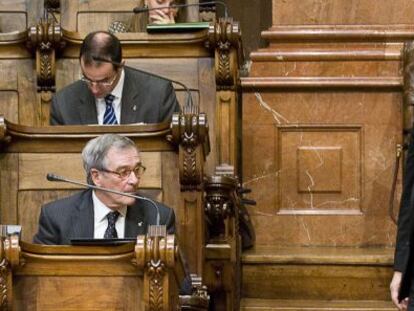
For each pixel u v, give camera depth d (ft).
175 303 29.66
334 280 43.57
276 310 41.93
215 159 43.70
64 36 44.75
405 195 31.58
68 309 28.63
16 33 44.93
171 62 44.37
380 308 42.34
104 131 37.42
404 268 31.22
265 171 48.26
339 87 48.24
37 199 37.52
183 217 36.99
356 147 48.19
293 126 48.34
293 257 43.68
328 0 49.57
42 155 37.52
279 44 49.47
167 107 41.68
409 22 49.26
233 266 40.27
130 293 28.55
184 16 50.80
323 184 48.01
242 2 61.77
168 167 37.19
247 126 48.52
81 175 37.45
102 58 40.70
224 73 43.52
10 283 28.30
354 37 49.06
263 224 48.06
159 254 27.86
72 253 28.60
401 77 48.08
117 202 34.86
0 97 44.83
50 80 44.50
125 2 52.03
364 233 47.67
